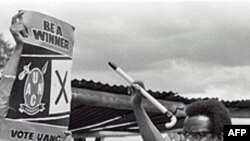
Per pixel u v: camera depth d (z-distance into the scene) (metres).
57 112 3.73
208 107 2.21
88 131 7.86
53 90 3.70
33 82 3.56
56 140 3.73
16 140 3.48
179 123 7.22
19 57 3.41
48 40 3.61
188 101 7.19
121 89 6.00
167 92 6.88
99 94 5.90
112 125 7.54
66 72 3.79
